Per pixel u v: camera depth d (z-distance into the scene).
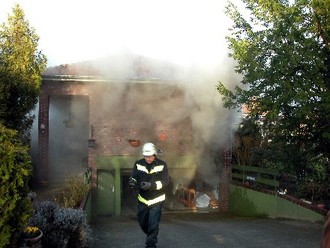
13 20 9.05
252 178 11.90
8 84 8.19
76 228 5.58
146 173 5.45
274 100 7.71
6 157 3.27
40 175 12.61
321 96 7.30
